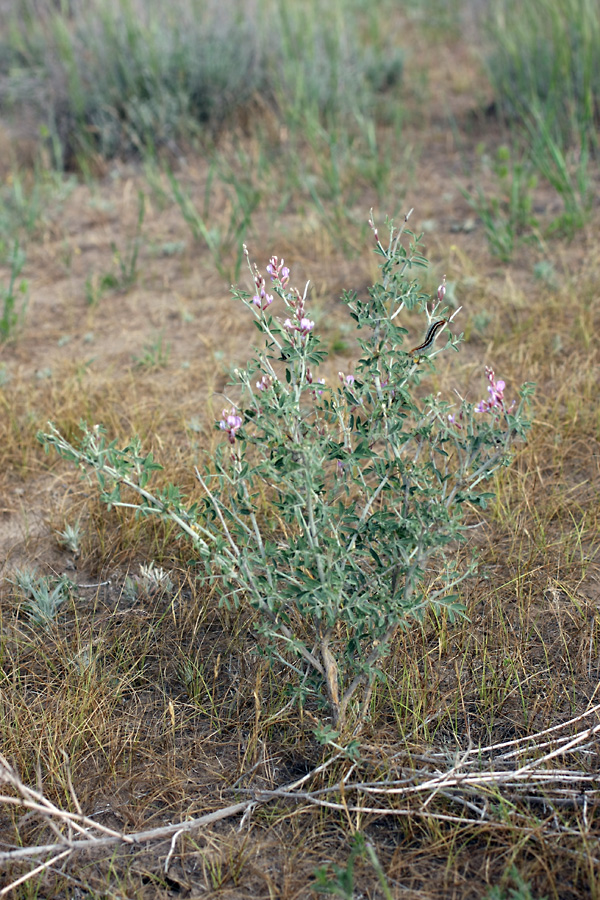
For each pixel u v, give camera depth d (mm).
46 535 3586
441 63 9531
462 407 2547
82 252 6301
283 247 5957
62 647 3000
